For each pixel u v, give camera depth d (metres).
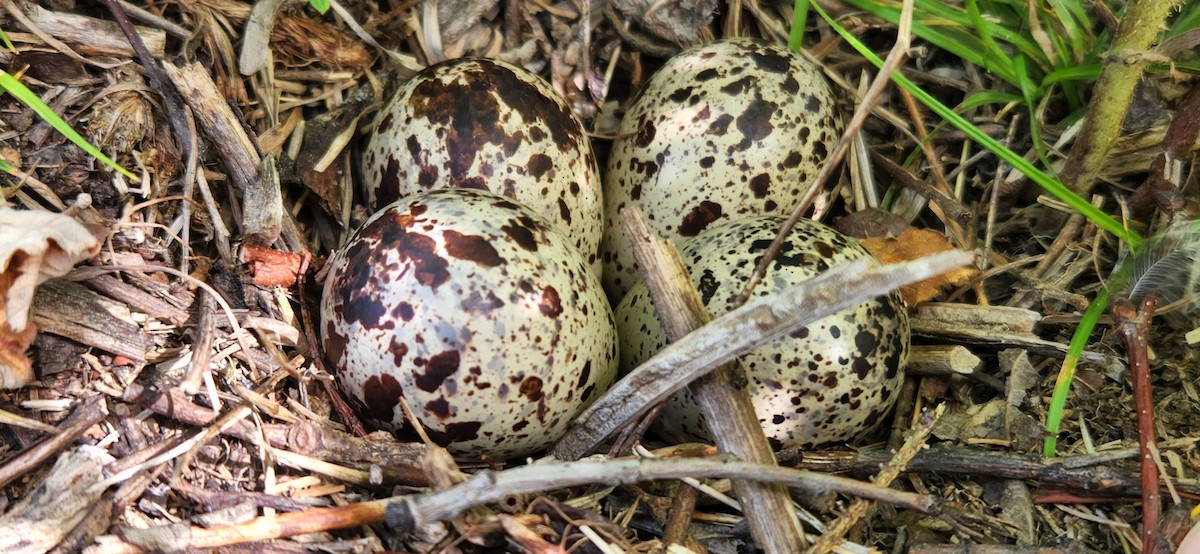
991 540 0.10
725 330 0.09
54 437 0.09
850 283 0.09
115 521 0.09
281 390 0.10
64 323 0.10
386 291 0.10
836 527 0.09
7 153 0.10
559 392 0.10
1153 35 0.11
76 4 0.11
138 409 0.10
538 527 0.10
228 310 0.10
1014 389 0.11
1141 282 0.11
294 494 0.10
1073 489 0.10
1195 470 0.11
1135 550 0.10
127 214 0.10
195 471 0.10
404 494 0.10
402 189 0.11
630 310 0.11
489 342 0.10
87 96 0.11
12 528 0.09
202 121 0.11
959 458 0.11
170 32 0.11
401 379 0.10
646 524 0.10
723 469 0.09
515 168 0.11
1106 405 0.11
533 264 0.10
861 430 0.11
